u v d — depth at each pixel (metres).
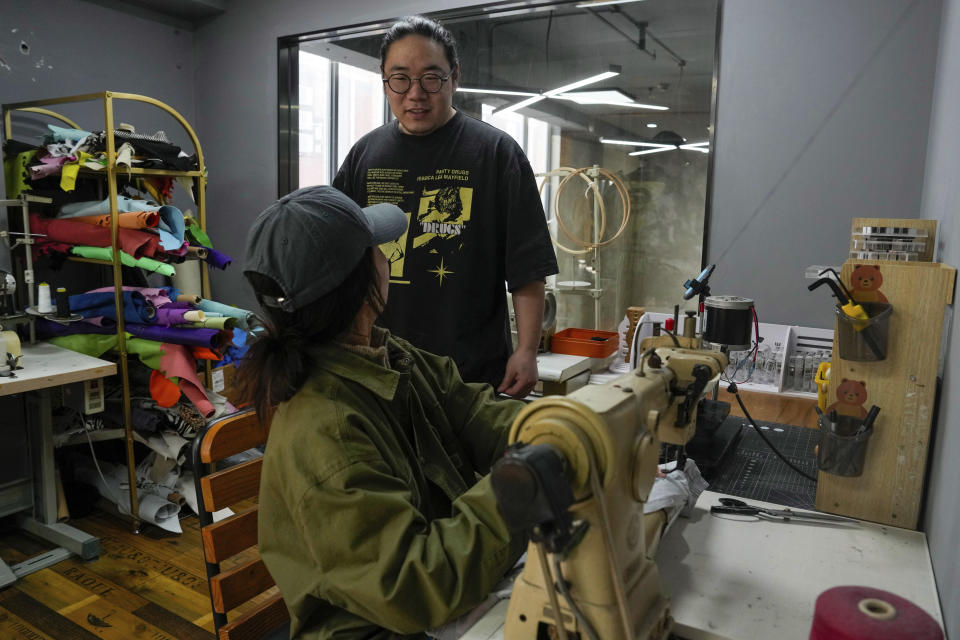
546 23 3.13
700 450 1.40
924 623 0.55
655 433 0.73
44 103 2.74
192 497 2.68
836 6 2.35
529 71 3.26
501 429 1.15
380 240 0.95
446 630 0.86
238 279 3.95
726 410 1.58
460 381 1.21
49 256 2.88
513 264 1.79
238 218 3.92
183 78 3.88
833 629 0.56
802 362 2.35
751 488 1.30
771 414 2.06
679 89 2.91
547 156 3.34
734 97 2.57
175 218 2.75
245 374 0.86
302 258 0.82
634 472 0.69
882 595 0.60
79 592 2.22
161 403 2.58
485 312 1.86
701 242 2.94
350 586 0.77
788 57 2.45
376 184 1.91
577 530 0.61
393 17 3.27
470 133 1.82
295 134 3.77
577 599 0.68
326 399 0.85
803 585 0.92
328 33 3.47
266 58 3.67
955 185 1.29
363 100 4.15
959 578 0.78
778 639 0.79
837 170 2.43
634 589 0.71
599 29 3.03
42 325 2.70
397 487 0.84
